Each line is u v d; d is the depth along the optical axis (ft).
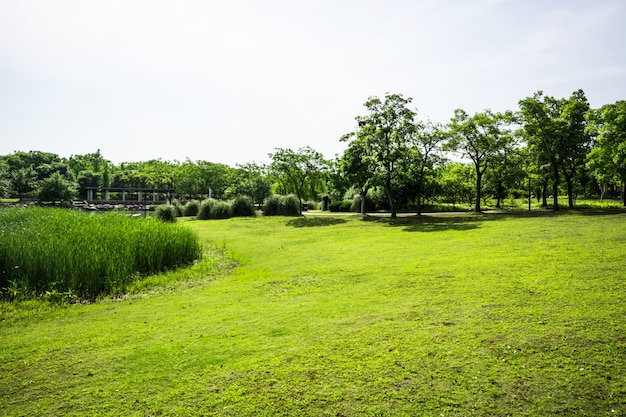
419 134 90.48
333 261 39.19
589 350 14.80
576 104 85.35
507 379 13.24
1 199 198.29
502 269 28.73
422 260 35.68
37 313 26.04
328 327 19.06
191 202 126.72
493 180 109.81
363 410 11.93
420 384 13.24
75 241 37.22
